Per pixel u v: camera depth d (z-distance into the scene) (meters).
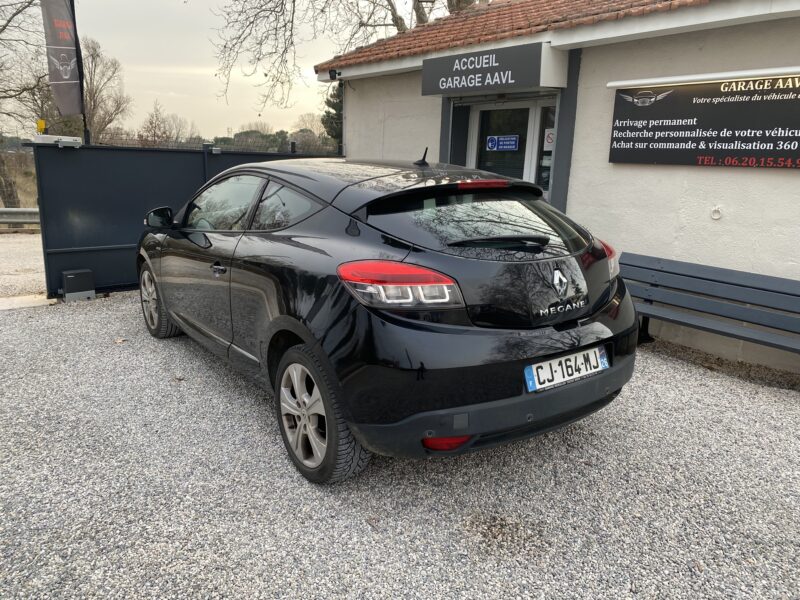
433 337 2.35
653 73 5.30
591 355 2.74
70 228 6.54
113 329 5.48
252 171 3.73
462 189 2.88
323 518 2.66
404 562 2.39
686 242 5.23
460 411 2.38
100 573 2.28
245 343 3.44
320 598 2.19
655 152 5.28
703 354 5.18
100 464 3.08
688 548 2.52
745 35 4.64
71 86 7.67
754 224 4.77
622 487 2.98
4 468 3.03
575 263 2.75
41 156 6.23
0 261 10.52
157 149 6.93
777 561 2.45
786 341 4.19
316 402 2.78
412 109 8.16
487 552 2.47
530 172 6.99
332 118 21.41
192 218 4.27
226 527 2.58
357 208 2.75
